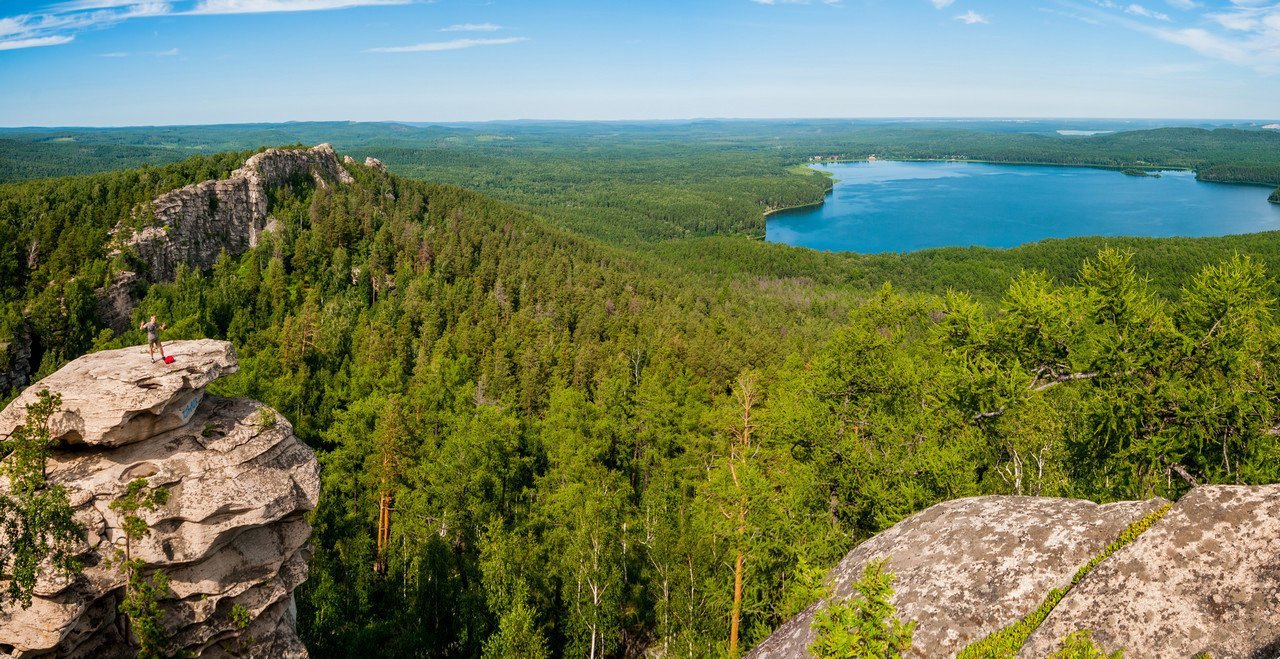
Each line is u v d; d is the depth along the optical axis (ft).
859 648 35.86
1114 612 33.47
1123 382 74.79
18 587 67.00
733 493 96.94
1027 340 84.38
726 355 331.77
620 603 143.43
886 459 98.63
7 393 307.78
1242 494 35.53
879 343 115.14
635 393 256.93
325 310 367.04
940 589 40.40
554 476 175.63
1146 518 37.96
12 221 384.88
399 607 144.56
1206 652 30.42
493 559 129.49
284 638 83.15
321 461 182.19
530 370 289.74
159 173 448.24
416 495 156.04
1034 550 40.34
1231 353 71.00
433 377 260.21
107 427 71.82
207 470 76.13
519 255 550.36
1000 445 94.43
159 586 72.13
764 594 100.12
